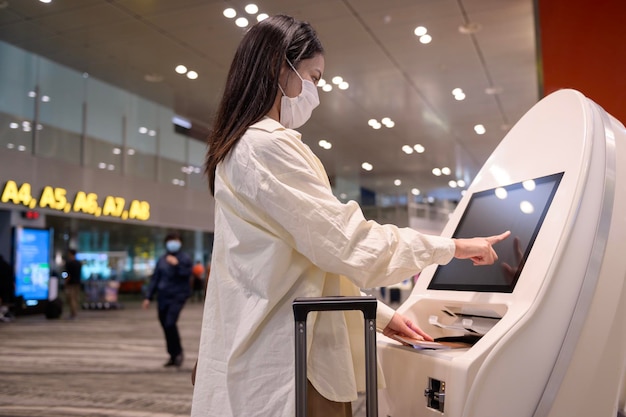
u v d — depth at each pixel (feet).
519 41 23.57
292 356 3.20
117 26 23.08
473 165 44.78
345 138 37.27
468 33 22.77
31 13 22.12
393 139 38.04
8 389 14.75
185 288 18.49
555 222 3.58
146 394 14.02
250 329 3.26
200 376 3.56
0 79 36.96
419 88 29.30
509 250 3.91
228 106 3.70
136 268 55.47
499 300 3.67
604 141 3.73
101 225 47.29
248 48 3.70
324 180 3.59
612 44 13.14
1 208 37.17
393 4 20.12
